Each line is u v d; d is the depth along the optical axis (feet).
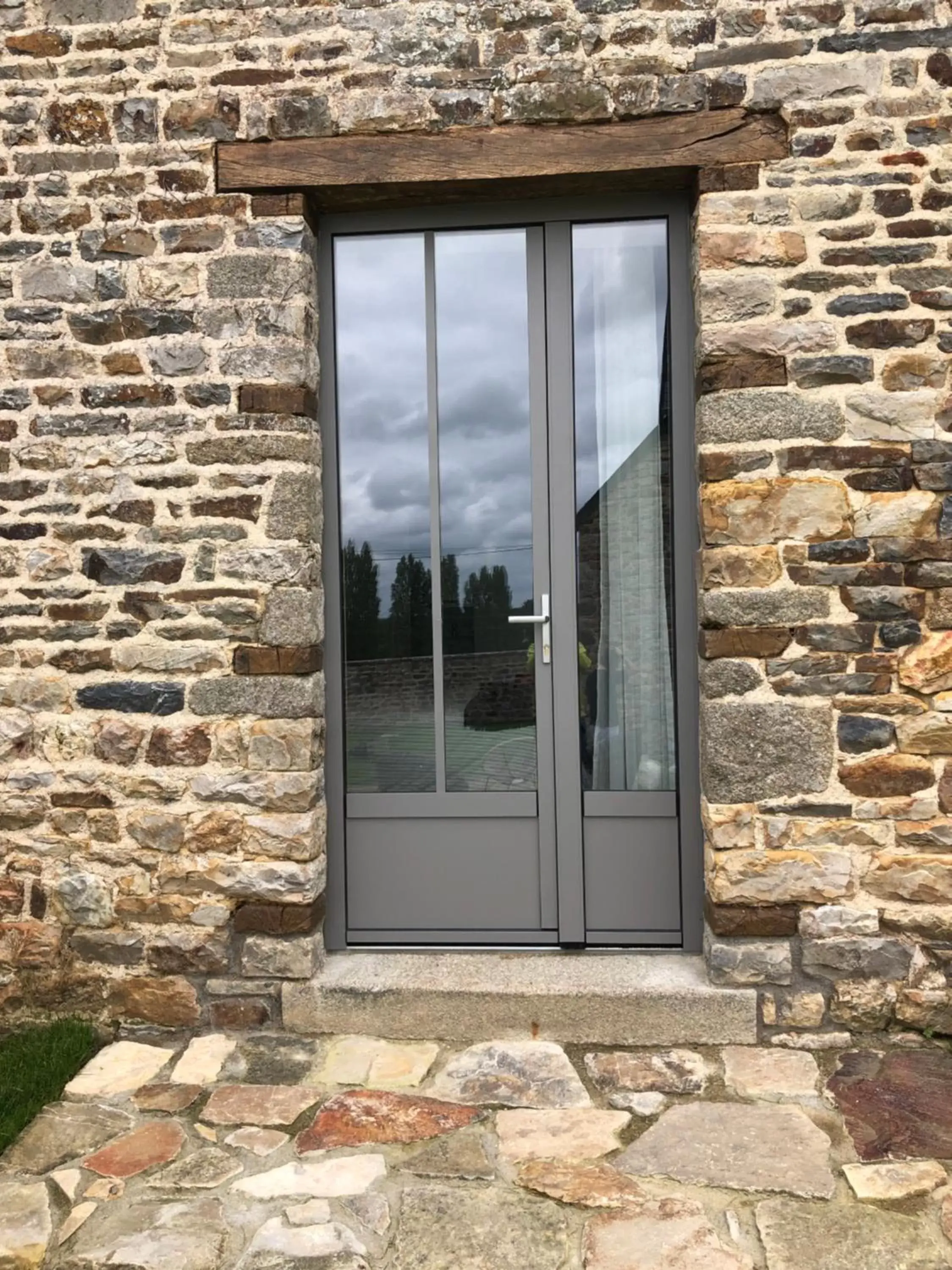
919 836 9.23
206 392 9.79
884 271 9.28
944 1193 7.09
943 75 9.24
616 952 10.27
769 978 9.33
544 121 9.55
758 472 9.35
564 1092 8.53
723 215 9.39
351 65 9.70
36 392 9.93
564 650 10.34
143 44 9.84
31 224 9.95
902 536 9.25
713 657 9.39
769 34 9.36
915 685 9.21
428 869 10.50
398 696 10.57
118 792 9.90
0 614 9.98
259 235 9.78
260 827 9.75
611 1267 6.45
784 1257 6.50
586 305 10.43
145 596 9.86
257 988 9.77
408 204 10.21
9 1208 7.14
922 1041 9.21
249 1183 7.37
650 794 10.30
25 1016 10.02
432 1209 7.04
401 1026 9.57
